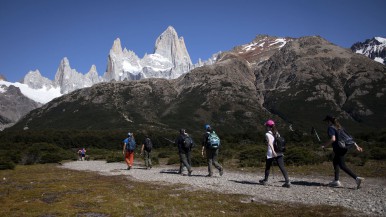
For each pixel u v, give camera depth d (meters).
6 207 10.21
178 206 9.92
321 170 18.81
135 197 11.55
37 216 9.02
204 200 10.70
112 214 9.10
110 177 18.41
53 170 25.28
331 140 12.24
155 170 22.77
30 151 38.00
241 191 12.27
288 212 8.68
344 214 8.25
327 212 8.53
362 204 9.20
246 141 67.25
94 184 15.27
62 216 8.95
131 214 9.11
